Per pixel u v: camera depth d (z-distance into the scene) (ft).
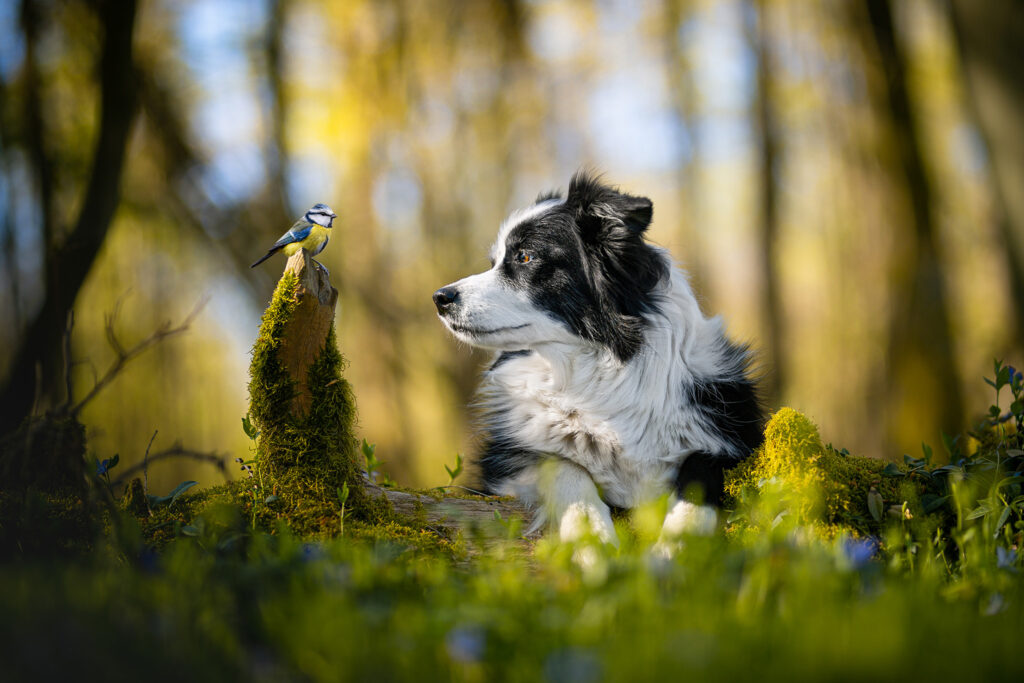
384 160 40.27
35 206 26.86
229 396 36.94
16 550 9.26
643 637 5.85
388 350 39.52
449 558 9.93
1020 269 22.25
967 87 22.71
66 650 5.49
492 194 40.04
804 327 40.68
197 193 34.60
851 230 38.24
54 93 28.17
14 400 21.15
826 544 9.27
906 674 5.36
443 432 39.27
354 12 39.93
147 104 33.35
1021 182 21.76
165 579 7.12
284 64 38.88
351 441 10.85
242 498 10.32
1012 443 11.82
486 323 13.53
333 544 9.03
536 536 11.89
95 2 26.58
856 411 37.45
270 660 6.29
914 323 36.83
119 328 34.47
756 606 6.69
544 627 6.24
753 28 40.57
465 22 39.45
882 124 37.60
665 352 12.96
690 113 44.11
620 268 13.25
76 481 9.65
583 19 41.34
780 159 40.57
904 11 40.22
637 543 10.93
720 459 12.45
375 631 6.29
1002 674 5.46
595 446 13.10
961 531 9.59
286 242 10.00
